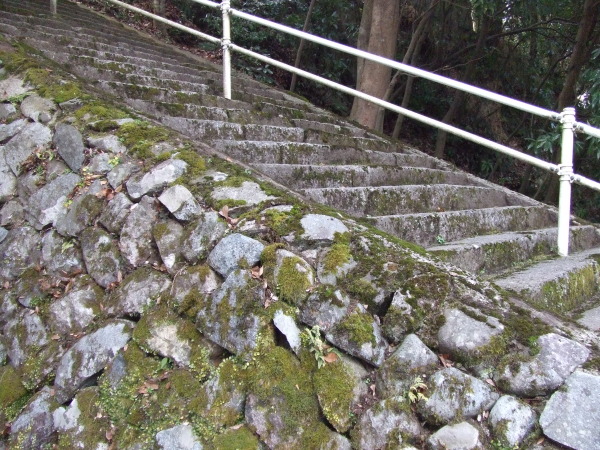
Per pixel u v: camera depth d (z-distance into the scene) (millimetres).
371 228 1957
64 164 2600
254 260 1810
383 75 6344
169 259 2027
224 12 4078
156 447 1706
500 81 9219
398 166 3703
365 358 1573
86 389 1985
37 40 4262
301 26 8617
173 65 5238
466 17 8484
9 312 2434
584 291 2541
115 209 2250
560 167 2457
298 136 3912
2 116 2984
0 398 2201
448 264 1759
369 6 6656
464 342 1506
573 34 7688
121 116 2689
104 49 5156
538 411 1379
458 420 1413
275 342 1676
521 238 2877
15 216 2662
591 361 1386
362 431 1484
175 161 2273
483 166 8578
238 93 4715
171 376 1805
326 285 1697
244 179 2170
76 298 2211
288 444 1536
